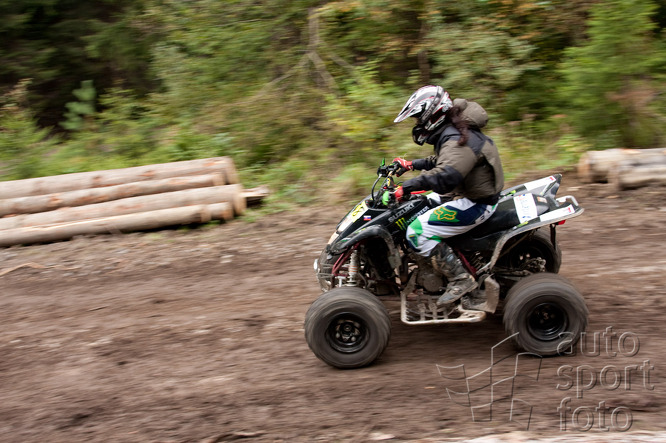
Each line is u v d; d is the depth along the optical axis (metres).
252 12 10.95
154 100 11.42
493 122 9.72
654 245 6.22
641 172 7.69
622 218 6.99
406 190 4.04
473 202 4.23
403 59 11.30
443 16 10.48
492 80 9.95
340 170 9.20
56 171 9.91
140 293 6.14
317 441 3.48
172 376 4.43
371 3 10.27
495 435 3.40
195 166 8.48
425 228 4.27
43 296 6.28
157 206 7.95
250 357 4.63
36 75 14.88
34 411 4.09
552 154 8.99
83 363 4.75
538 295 4.10
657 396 3.67
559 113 10.14
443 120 4.13
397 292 4.60
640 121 8.95
